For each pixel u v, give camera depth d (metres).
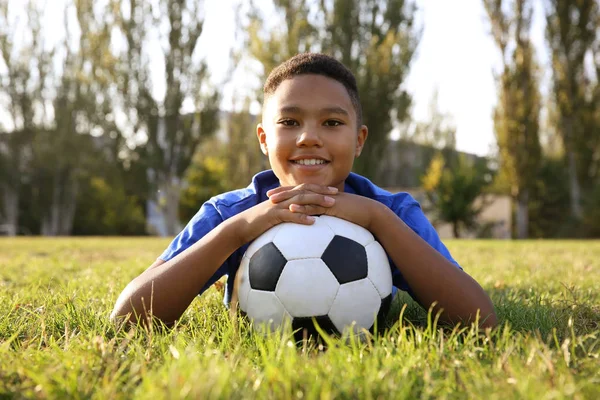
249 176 27.48
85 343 1.64
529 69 21.42
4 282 3.62
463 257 5.98
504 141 21.64
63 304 2.38
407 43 19.64
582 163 22.67
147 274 2.02
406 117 21.09
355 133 2.20
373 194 2.46
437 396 1.29
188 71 23.58
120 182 26.36
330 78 2.10
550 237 24.73
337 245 1.88
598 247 8.78
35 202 28.67
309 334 1.84
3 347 1.63
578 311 2.25
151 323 1.83
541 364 1.41
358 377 1.32
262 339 1.72
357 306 1.86
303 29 19.16
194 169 28.59
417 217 2.39
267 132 2.21
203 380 1.21
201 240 2.03
